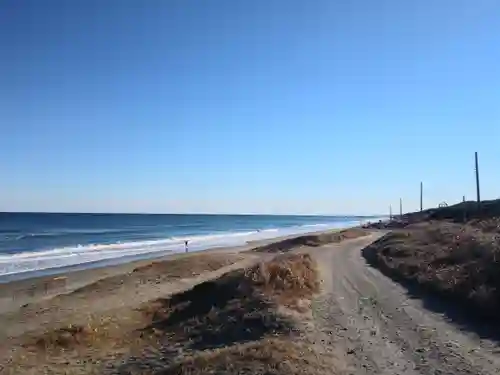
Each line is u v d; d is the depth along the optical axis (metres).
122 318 21.50
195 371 11.27
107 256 57.06
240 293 19.97
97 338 18.36
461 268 20.20
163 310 21.70
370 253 40.22
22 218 187.88
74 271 42.06
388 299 19.17
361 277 26.12
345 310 17.28
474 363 10.97
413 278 23.20
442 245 30.69
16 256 56.16
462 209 69.06
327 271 28.92
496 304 14.91
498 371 10.41
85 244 76.75
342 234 68.94
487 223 39.56
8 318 22.98
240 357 11.64
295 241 58.88
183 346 15.70
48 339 17.91
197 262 42.28
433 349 12.20
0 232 105.25
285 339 13.46
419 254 29.66
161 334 18.08
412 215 106.62
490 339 12.73
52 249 66.38
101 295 28.44
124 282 33.06
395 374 10.57
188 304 21.08
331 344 13.02
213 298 20.89
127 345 17.28
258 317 16.22
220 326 16.61
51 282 35.03
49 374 14.50
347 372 10.73
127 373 13.61
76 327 19.03
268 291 19.41
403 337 13.49
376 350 12.38
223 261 43.75
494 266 17.67
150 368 13.63
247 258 47.03
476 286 16.94
